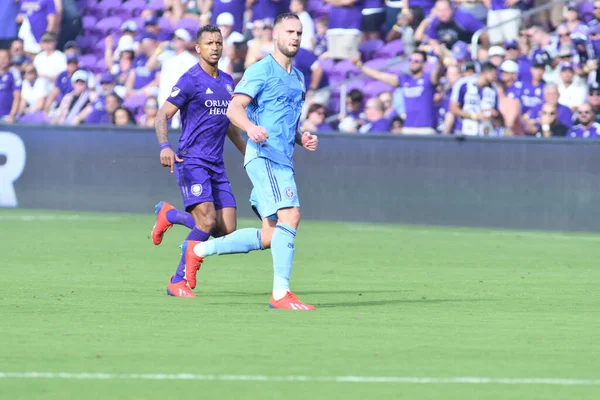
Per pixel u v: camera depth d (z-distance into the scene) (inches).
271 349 842.8
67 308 1077.8
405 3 2674.7
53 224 2225.6
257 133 1045.8
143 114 2783.0
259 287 1304.1
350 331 945.5
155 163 2522.1
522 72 2418.8
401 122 2508.6
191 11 2861.7
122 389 685.3
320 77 2687.0
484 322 1021.2
